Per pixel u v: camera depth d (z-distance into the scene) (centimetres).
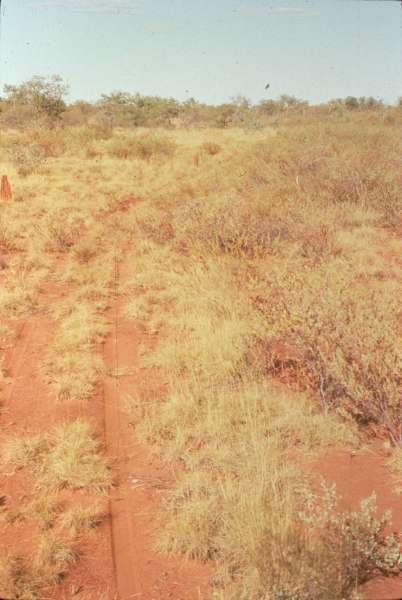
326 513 389
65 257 1104
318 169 1572
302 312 616
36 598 371
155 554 408
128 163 2198
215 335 698
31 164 1997
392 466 486
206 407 569
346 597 353
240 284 881
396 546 396
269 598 344
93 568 397
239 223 1085
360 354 568
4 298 855
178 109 5822
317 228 1084
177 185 1644
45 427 561
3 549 410
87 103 5712
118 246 1149
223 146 2678
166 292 884
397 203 1255
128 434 551
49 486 475
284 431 527
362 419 558
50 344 741
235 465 484
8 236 1162
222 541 402
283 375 639
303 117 3762
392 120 3144
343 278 786
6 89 4078
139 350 718
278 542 366
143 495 469
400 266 990
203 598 369
